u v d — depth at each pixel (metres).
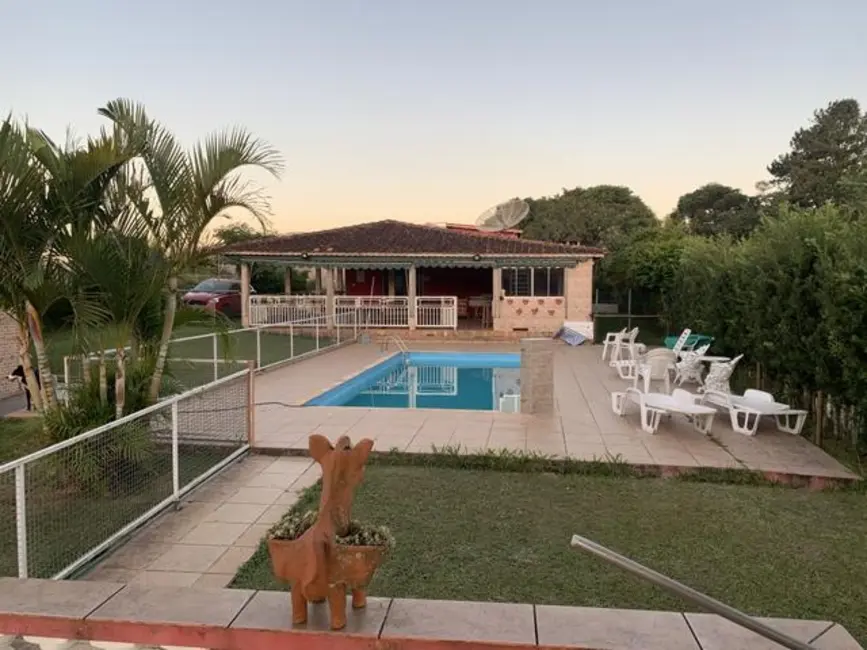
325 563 2.50
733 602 3.85
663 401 8.21
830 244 7.26
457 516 5.32
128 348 6.50
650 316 29.20
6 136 5.14
